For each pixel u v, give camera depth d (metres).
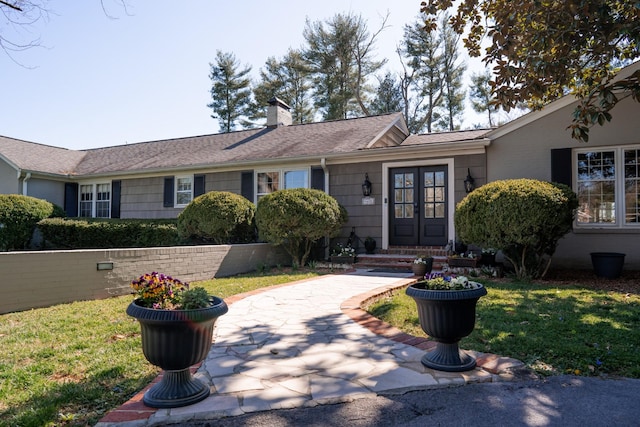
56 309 5.65
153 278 2.94
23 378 3.21
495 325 4.48
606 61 6.77
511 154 9.11
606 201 8.39
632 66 7.89
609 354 3.55
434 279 3.55
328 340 4.13
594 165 8.48
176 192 13.93
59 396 2.89
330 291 6.61
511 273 8.30
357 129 13.20
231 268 9.28
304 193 9.88
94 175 15.21
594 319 4.65
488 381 3.15
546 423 2.53
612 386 3.03
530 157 8.91
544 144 8.78
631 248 8.13
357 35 26.77
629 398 2.83
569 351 3.65
